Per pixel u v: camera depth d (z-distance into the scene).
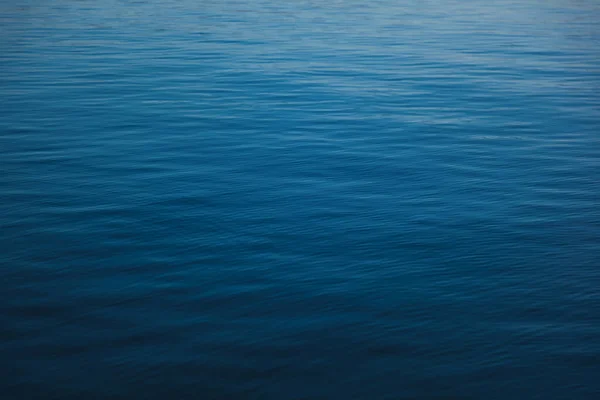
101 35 14.93
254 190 6.54
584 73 11.84
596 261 5.19
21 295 4.63
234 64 12.12
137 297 4.61
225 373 3.82
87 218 5.88
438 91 10.50
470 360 3.96
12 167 7.10
